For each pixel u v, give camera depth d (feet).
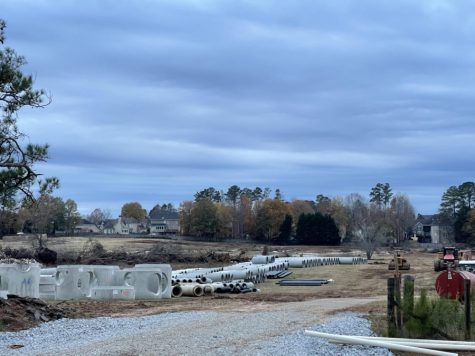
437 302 45.50
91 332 50.88
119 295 82.43
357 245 307.99
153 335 47.34
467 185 415.85
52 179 60.44
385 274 131.54
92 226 529.04
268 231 371.56
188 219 393.29
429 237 448.65
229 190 495.41
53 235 327.06
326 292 95.50
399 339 41.06
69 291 82.94
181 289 88.58
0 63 56.13
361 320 52.95
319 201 495.00
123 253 167.73
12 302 58.34
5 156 58.59
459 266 109.19
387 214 386.32
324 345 41.27
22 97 57.82
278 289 103.55
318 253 249.55
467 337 42.57
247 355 38.14
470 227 355.56
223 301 79.25
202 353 39.09
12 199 60.29
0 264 80.12
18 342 46.68
